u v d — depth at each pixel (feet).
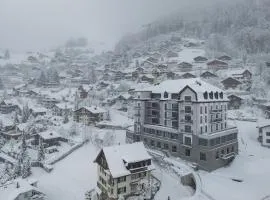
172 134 293.43
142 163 221.87
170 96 298.15
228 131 281.95
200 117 268.41
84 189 246.27
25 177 271.69
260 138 321.73
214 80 531.09
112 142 333.83
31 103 556.51
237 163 274.57
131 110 469.98
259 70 561.43
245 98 445.37
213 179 242.78
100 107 469.57
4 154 343.26
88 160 302.45
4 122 421.59
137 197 214.69
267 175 244.01
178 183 242.78
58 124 424.46
